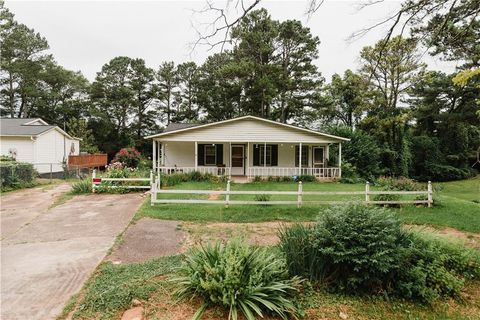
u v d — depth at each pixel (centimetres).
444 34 645
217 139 1861
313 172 1989
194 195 1231
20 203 1042
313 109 3503
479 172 3419
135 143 4031
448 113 2895
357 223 428
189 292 371
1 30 3541
